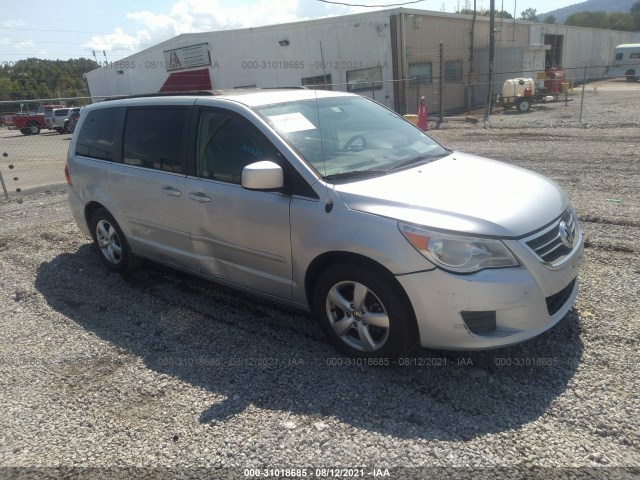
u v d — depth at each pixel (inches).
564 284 131.2
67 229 294.0
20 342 167.5
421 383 131.3
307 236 139.1
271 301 184.1
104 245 221.0
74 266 233.5
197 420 123.6
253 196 150.2
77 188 222.2
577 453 105.5
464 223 121.6
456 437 112.0
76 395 137.3
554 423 114.3
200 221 167.3
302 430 117.4
